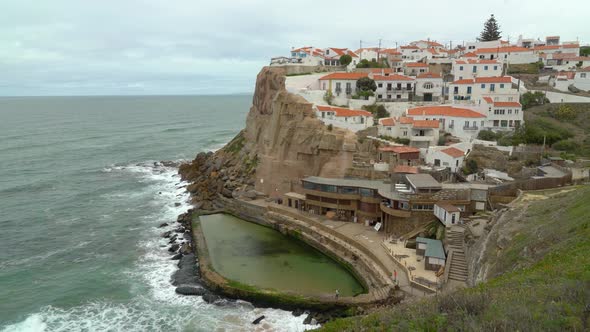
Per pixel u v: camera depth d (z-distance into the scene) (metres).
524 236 34.91
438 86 95.31
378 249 53.00
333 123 78.12
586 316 16.50
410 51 128.62
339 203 66.19
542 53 113.94
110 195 91.69
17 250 62.41
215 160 104.50
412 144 74.38
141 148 152.62
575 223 30.83
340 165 72.56
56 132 193.12
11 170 113.69
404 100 95.50
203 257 57.34
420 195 55.44
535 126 76.38
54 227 72.00
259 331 41.31
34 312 45.66
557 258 26.28
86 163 124.94
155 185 100.31
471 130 75.69
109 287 50.91
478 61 97.94
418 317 18.89
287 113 83.00
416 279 43.09
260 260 57.16
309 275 52.22
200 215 78.75
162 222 74.69
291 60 117.00
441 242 49.75
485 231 44.44
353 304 42.81
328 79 94.75
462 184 58.84
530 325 16.14
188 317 44.16
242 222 75.19
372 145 73.31
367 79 94.81
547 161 64.50
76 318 44.44
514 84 95.75
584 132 75.38
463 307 18.89
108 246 63.81
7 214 78.62
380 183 65.56
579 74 93.88
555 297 18.48
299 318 43.50
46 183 100.69
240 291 47.22
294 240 65.44
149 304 46.94
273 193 81.50
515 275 26.14
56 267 56.62
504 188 54.88
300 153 78.56
